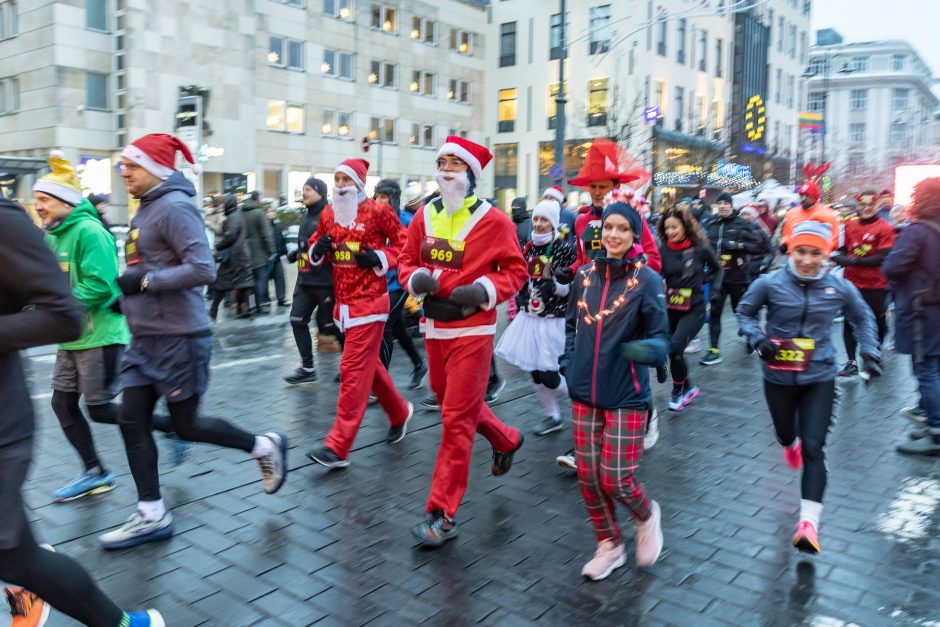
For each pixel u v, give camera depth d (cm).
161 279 379
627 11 3875
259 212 1240
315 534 421
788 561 400
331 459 512
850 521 454
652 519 382
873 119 10319
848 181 5334
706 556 404
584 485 375
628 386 362
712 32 4441
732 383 828
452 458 414
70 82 3106
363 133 4084
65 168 432
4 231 232
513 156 4550
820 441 421
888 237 864
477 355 411
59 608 273
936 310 576
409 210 1058
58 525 424
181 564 382
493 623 334
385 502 468
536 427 632
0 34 3250
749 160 3672
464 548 409
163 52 3222
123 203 3272
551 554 404
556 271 562
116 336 455
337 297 525
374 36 4088
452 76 4488
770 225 1379
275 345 987
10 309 243
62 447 559
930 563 400
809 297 432
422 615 340
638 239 371
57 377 456
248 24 3497
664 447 594
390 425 593
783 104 5481
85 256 432
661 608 350
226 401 693
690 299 682
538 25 4359
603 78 3988
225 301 1321
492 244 409
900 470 549
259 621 332
